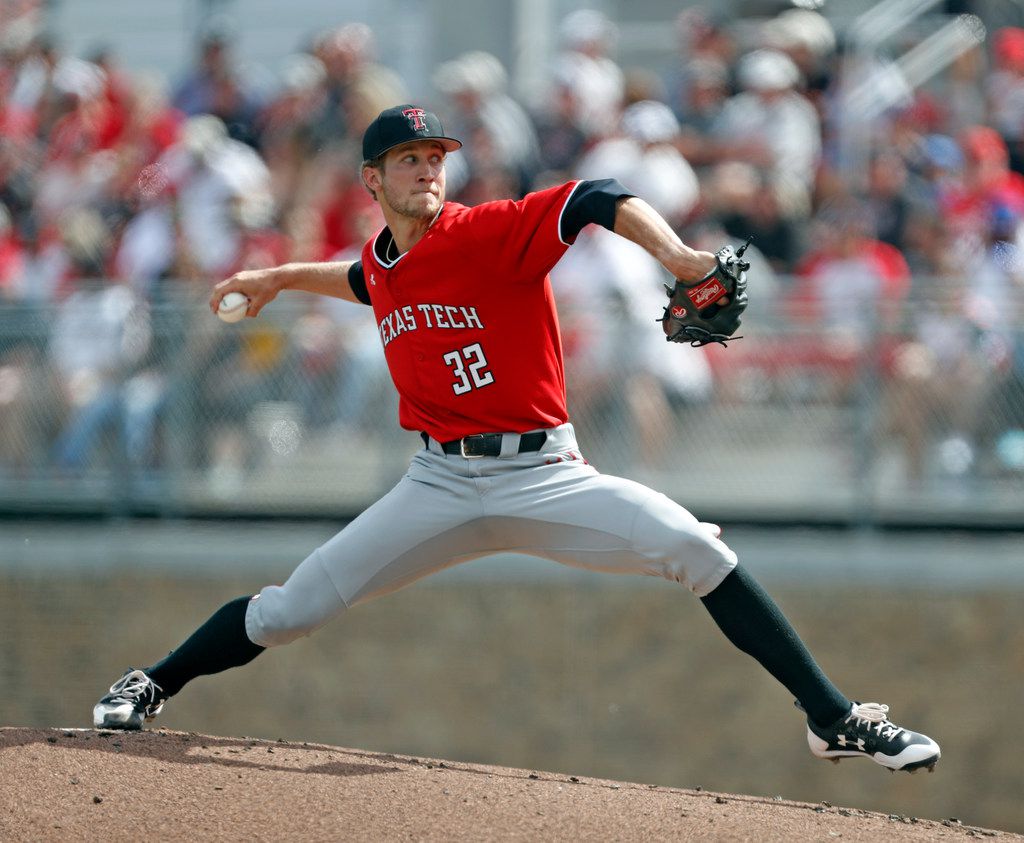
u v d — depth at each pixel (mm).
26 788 15148
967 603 30234
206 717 33156
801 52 37094
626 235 14836
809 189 35531
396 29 48469
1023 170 35406
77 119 38219
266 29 49656
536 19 47844
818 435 30938
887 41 37906
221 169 35000
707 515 31344
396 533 16297
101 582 33406
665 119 34594
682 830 14773
